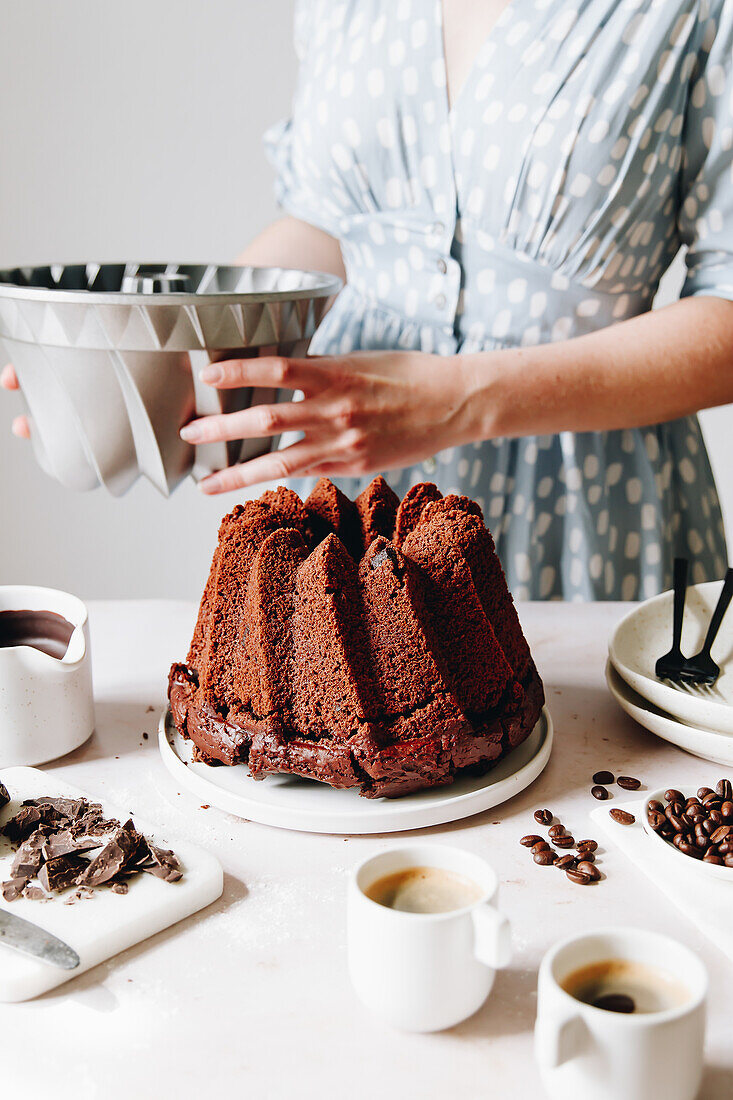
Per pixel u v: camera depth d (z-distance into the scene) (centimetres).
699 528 140
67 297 83
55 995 58
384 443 106
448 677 76
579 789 79
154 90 192
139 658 103
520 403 109
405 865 58
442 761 74
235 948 62
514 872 69
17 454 211
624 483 132
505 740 78
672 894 65
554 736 87
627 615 96
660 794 72
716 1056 53
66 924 61
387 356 108
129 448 97
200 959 61
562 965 50
